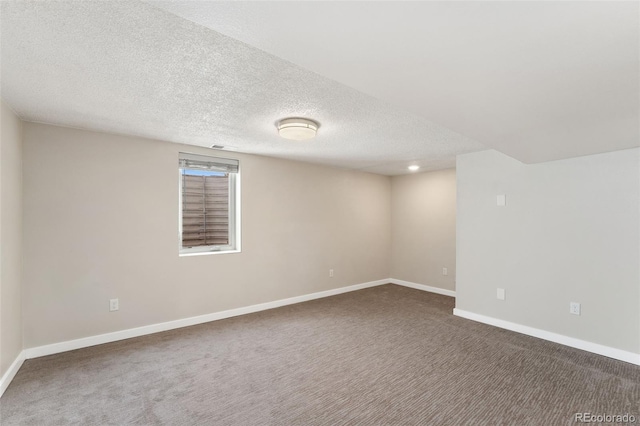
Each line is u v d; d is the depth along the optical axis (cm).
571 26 102
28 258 275
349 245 546
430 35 109
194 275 372
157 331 344
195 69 180
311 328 360
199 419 195
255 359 280
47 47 157
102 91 212
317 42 115
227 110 247
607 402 213
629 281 276
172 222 356
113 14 130
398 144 356
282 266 455
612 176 286
